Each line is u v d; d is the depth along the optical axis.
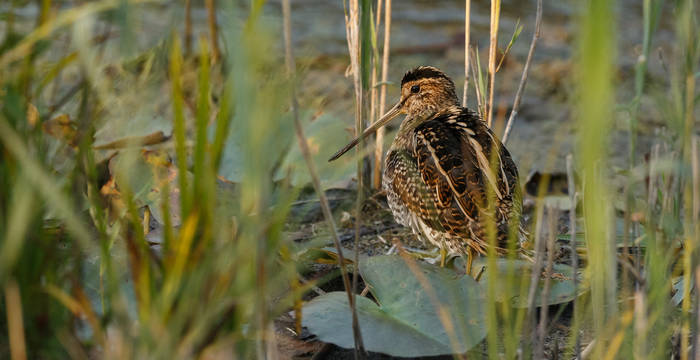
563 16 16.97
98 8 4.25
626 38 15.48
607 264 5.25
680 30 5.65
